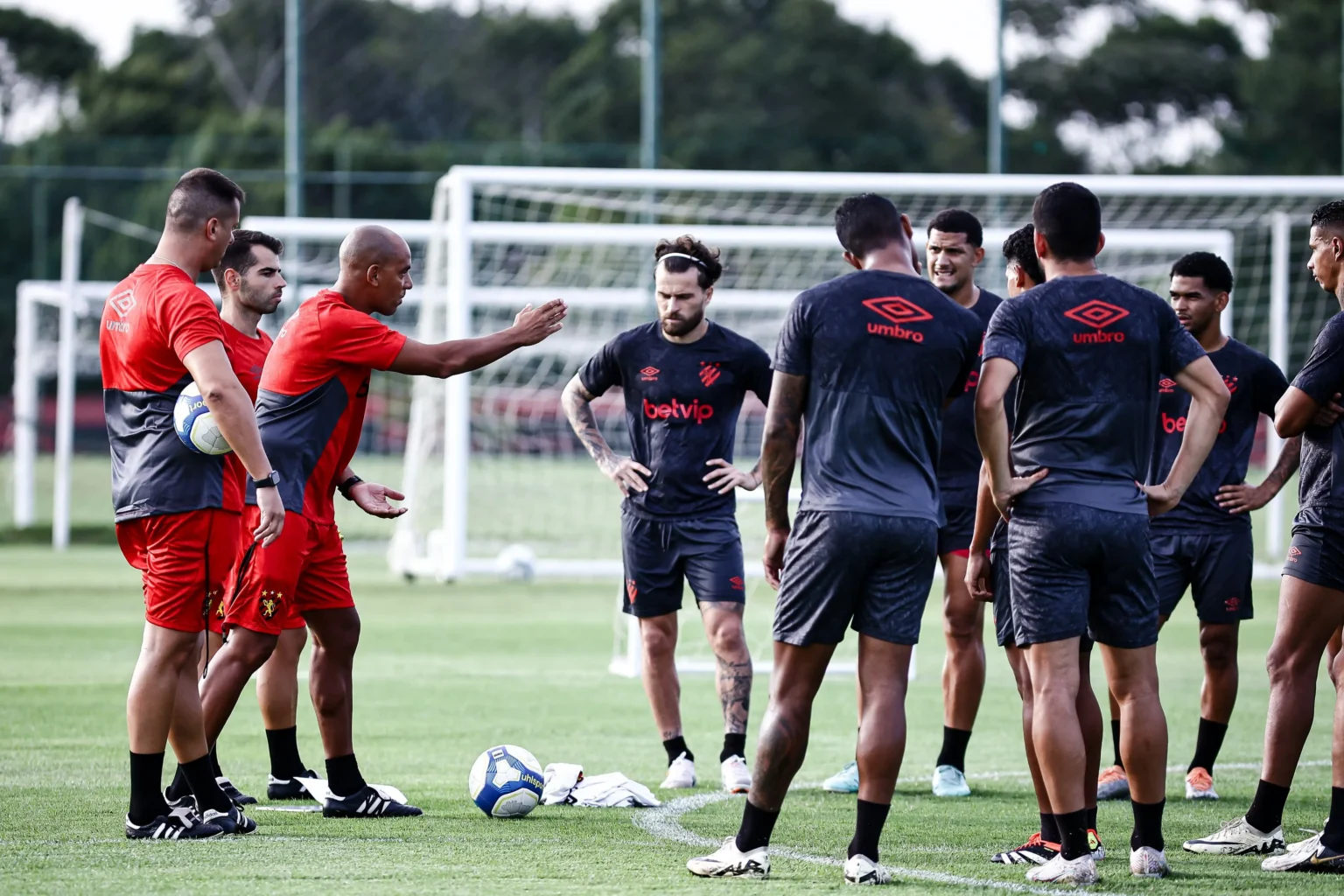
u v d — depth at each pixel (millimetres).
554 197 56188
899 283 16375
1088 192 16984
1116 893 15875
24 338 79875
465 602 55250
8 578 59594
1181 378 16875
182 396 17641
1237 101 162000
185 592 17703
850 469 16094
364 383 19641
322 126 175250
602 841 18391
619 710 31172
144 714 17781
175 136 160500
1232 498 21672
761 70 155125
